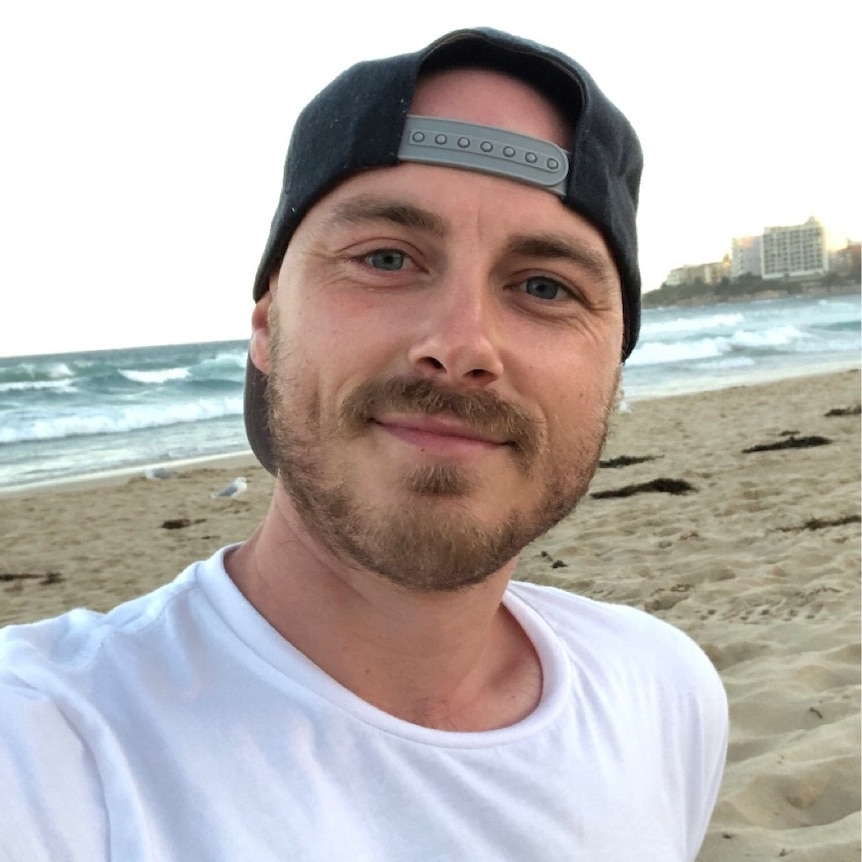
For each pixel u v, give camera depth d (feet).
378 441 1.22
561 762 1.34
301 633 1.30
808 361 25.76
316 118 1.32
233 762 1.13
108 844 1.04
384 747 1.21
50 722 1.09
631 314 1.51
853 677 3.57
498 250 1.26
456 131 1.25
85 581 6.95
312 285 1.27
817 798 2.73
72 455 16.02
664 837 1.42
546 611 1.64
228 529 8.71
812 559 5.29
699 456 10.05
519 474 1.26
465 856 1.20
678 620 4.51
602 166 1.33
